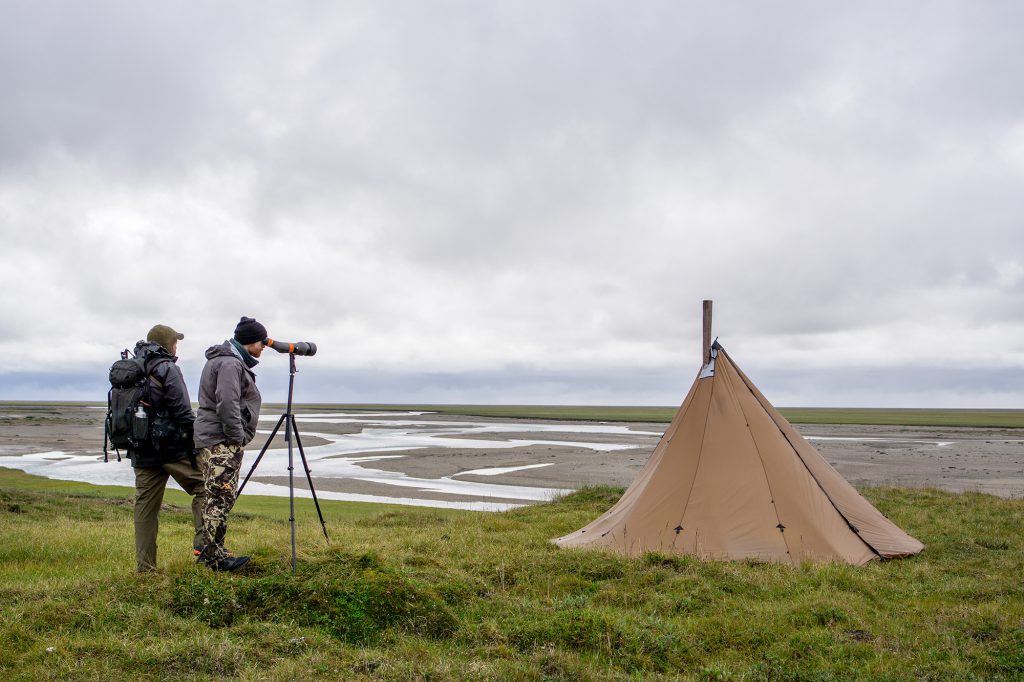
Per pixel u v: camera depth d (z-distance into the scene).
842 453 46.81
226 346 7.40
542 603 7.92
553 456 44.59
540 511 16.92
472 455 45.41
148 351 7.41
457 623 6.80
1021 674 5.94
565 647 6.45
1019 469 36.00
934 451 49.12
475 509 22.67
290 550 8.24
